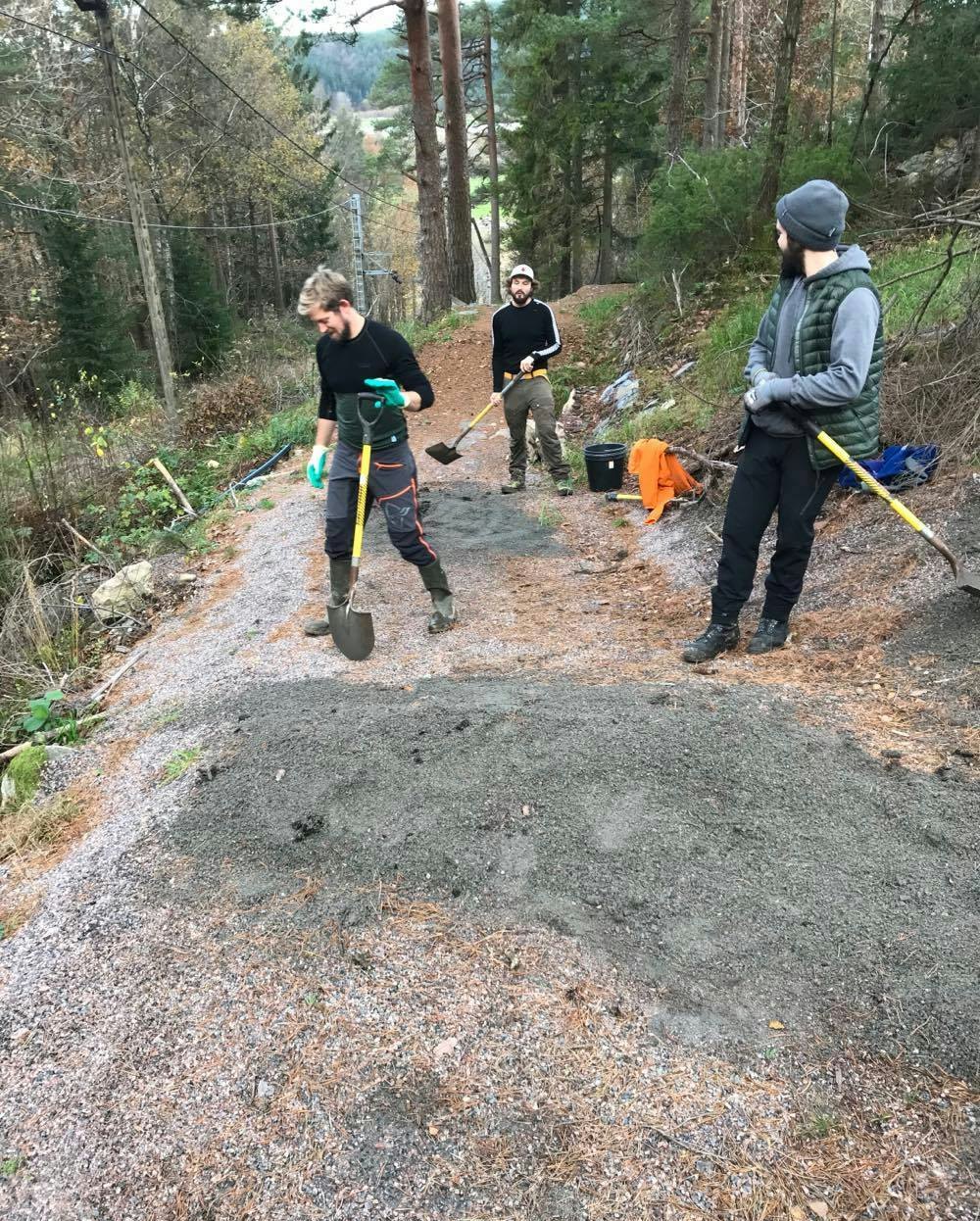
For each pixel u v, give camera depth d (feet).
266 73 103.09
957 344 17.98
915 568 13.64
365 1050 7.15
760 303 31.35
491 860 8.86
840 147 37.96
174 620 18.98
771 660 12.67
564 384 38.58
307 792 10.37
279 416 37.88
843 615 13.46
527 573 19.39
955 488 15.06
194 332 90.38
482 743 10.53
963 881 7.82
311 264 143.23
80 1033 7.92
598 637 15.11
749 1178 5.83
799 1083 6.41
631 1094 6.49
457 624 16.38
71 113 74.54
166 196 89.81
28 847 11.30
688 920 7.88
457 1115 6.51
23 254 70.23
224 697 14.12
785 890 8.02
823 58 72.18
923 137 41.32
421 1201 5.98
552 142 81.71
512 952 7.85
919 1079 6.31
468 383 41.81
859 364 10.62
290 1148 6.51
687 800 9.21
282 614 17.69
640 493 23.16
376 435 14.03
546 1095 6.57
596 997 7.30
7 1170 6.82
